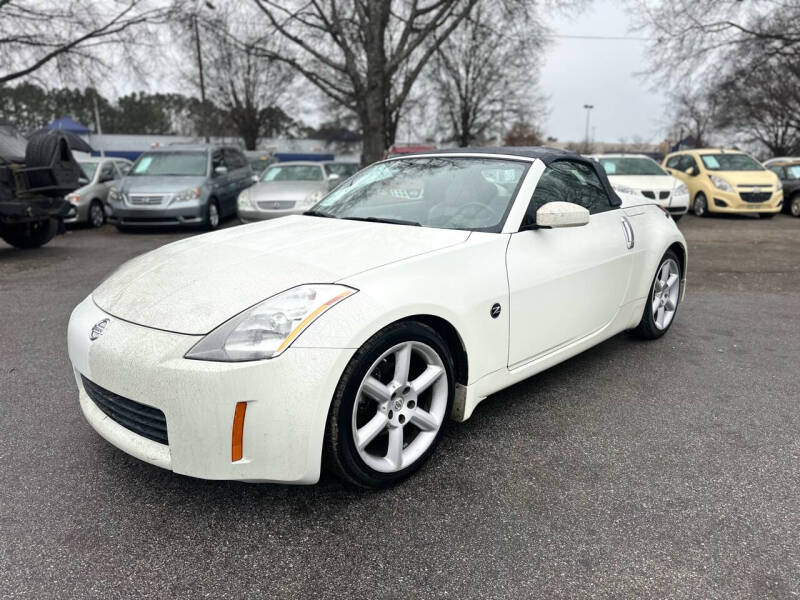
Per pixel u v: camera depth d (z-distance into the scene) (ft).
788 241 32.17
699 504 7.60
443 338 8.50
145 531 7.08
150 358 6.77
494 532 7.06
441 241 8.82
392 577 6.31
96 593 6.06
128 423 7.35
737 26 65.00
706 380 11.86
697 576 6.30
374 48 56.29
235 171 43.80
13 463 8.59
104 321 7.56
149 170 38.83
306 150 162.91
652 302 13.66
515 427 9.79
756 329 15.49
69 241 33.65
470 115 126.52
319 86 60.85
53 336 14.90
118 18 56.03
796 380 11.89
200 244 9.38
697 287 20.83
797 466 8.54
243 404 6.57
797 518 7.30
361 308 7.09
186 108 146.41
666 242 13.48
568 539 6.92
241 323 6.79
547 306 9.86
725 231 36.52
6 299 19.06
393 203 10.95
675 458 8.79
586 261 10.71
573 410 10.45
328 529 7.13
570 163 11.64
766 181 42.14
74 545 6.81
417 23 63.00
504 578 6.29
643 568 6.42
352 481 7.52
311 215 11.52
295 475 6.85
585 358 13.16
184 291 7.51
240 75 130.72
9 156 26.84
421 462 8.29
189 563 6.53
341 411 7.04
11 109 70.54
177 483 8.12
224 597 6.03
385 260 7.97
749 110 112.16
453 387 8.56
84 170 42.42
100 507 7.54
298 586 6.19
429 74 107.86
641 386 11.55
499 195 10.07
